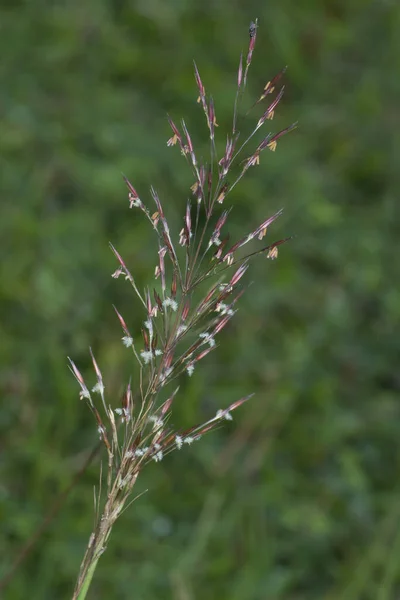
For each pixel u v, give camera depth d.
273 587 2.83
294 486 3.10
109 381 3.14
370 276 3.59
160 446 1.30
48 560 2.79
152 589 2.80
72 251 3.48
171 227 3.53
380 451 3.23
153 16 4.23
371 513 3.06
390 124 3.99
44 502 2.94
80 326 3.31
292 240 3.61
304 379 3.31
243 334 3.38
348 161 3.90
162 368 1.29
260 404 3.23
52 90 3.95
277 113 3.99
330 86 4.12
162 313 1.29
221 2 4.32
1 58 3.98
